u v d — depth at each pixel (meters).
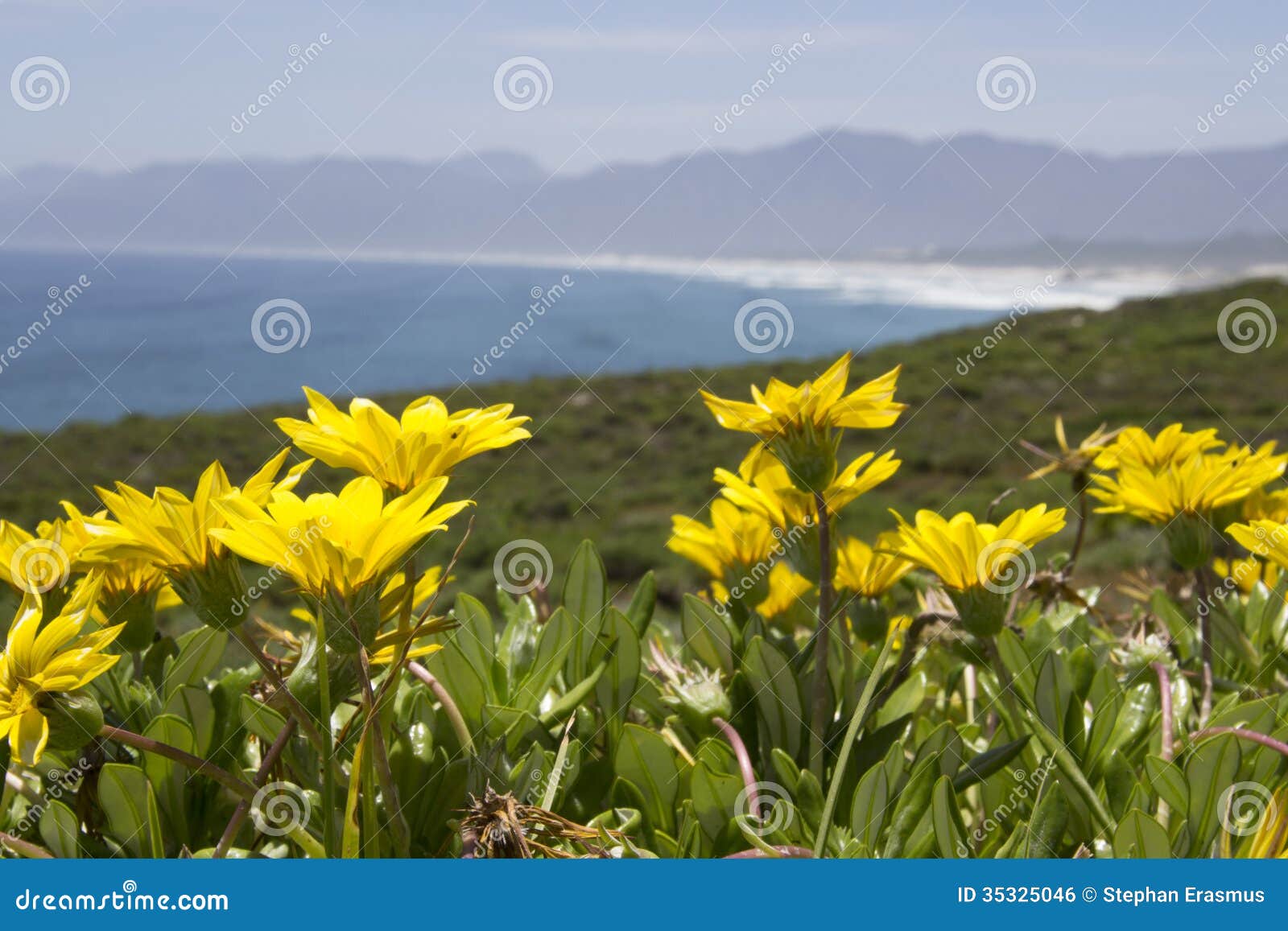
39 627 1.09
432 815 1.10
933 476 19.97
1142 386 26.97
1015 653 1.37
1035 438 21.92
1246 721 1.24
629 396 31.94
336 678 0.89
